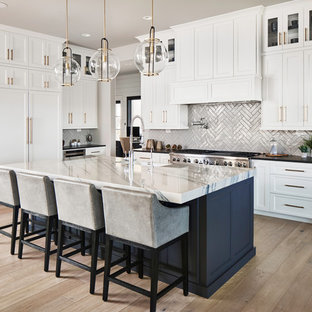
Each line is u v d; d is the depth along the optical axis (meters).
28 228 3.78
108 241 2.35
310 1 4.13
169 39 5.48
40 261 3.11
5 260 3.12
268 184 4.40
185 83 5.10
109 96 7.04
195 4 4.26
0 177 3.25
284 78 4.41
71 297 2.45
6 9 4.41
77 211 2.54
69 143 6.95
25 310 2.27
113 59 2.99
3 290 2.55
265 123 4.61
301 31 4.24
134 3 4.21
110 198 2.23
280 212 4.34
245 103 5.07
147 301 2.40
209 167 3.30
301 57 4.27
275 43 4.47
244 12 4.49
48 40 5.69
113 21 4.90
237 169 3.13
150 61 2.68
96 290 2.56
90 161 3.86
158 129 6.14
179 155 5.16
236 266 2.86
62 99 6.24
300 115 4.32
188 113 5.70
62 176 2.84
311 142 4.33
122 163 3.67
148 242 2.13
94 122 7.05
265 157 4.46
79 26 5.15
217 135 5.39
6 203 3.30
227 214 2.74
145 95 5.88
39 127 5.66
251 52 4.51
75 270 2.91
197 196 2.26
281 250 3.35
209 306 2.32
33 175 2.87
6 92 5.17
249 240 3.17
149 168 3.25
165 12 4.54
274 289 2.56
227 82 4.66
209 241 2.47
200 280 2.48
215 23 4.79
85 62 6.67
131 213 2.15
